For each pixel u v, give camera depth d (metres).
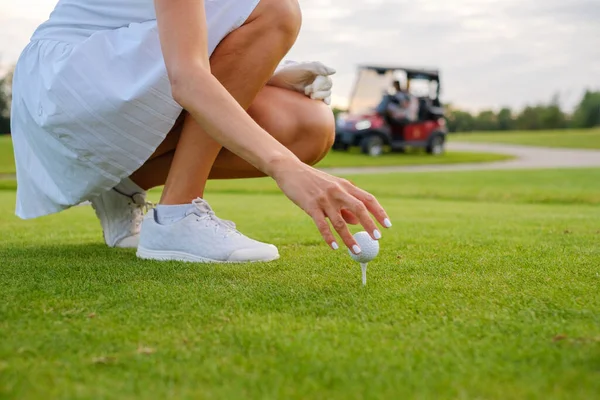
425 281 1.76
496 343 1.14
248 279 1.79
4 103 28.16
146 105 1.96
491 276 1.83
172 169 2.19
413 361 1.04
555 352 1.08
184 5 1.71
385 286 1.69
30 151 2.28
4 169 14.42
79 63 1.97
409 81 19.73
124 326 1.27
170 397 0.90
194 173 2.16
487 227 3.51
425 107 19.44
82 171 2.13
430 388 0.92
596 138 33.09
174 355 1.08
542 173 12.96
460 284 1.71
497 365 1.02
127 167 2.09
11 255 2.28
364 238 1.64
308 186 1.50
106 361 1.05
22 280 1.75
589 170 13.91
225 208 5.34
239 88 2.11
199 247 2.14
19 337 1.19
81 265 2.03
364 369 1.00
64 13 2.15
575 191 8.71
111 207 2.53
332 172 14.55
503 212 5.15
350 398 0.89
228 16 2.04
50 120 2.02
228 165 2.42
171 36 1.70
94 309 1.42
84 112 1.98
